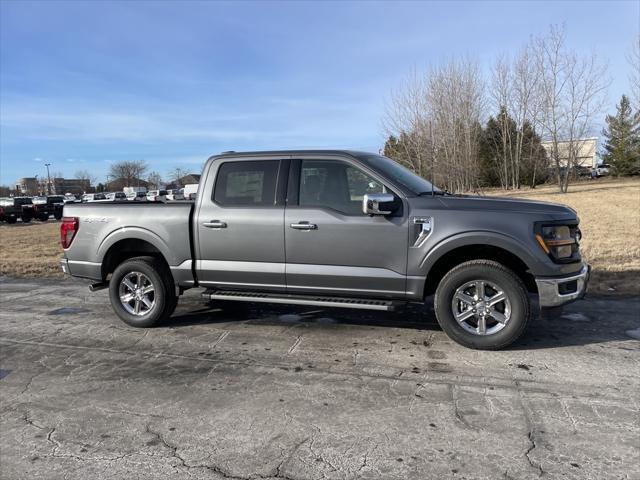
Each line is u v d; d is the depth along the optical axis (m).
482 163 46.97
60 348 5.23
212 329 5.75
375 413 3.63
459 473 2.90
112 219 5.86
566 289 4.67
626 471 2.88
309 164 5.27
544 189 44.28
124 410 3.79
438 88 30.67
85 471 3.02
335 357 4.76
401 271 4.89
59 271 10.29
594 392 3.88
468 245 4.78
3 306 7.19
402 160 29.95
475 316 4.82
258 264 5.34
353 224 4.96
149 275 5.75
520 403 3.72
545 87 38.94
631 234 12.93
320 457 3.10
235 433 3.41
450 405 3.72
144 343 5.34
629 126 60.81
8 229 26.66
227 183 5.52
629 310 6.06
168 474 2.96
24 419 3.69
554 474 2.86
